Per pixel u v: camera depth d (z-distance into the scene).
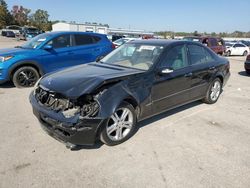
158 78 4.07
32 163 3.14
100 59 5.03
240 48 23.45
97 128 3.19
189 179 2.92
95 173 2.99
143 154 3.43
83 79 3.46
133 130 3.83
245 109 5.59
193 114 5.10
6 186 2.71
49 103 3.41
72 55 7.68
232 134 4.20
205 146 3.73
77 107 3.16
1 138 3.78
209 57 5.49
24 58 6.70
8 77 6.63
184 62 4.72
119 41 18.14
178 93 4.58
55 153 3.39
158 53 4.28
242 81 9.16
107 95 3.30
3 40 34.66
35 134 3.94
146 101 3.90
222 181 2.91
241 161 3.34
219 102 6.06
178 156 3.41
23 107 5.27
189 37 19.09
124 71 3.88
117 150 3.51
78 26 54.16
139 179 2.90
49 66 7.23
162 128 4.31
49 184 2.77
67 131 3.09
